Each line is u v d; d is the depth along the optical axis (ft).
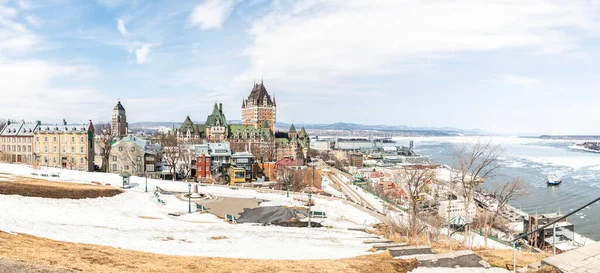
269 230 154.20
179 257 79.15
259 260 81.20
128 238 106.93
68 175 277.85
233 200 240.53
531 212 405.59
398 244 111.65
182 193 253.44
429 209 300.61
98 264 63.72
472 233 174.50
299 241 124.16
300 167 413.80
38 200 171.01
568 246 263.08
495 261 79.87
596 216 388.98
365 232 167.22
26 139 362.12
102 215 158.40
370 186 443.73
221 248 101.81
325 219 201.05
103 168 375.25
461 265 76.59
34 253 64.13
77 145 354.33
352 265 76.59
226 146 417.28
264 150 633.20
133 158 365.40
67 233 101.50
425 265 76.54
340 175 529.86
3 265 52.19
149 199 219.82
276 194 267.39
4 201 155.84
